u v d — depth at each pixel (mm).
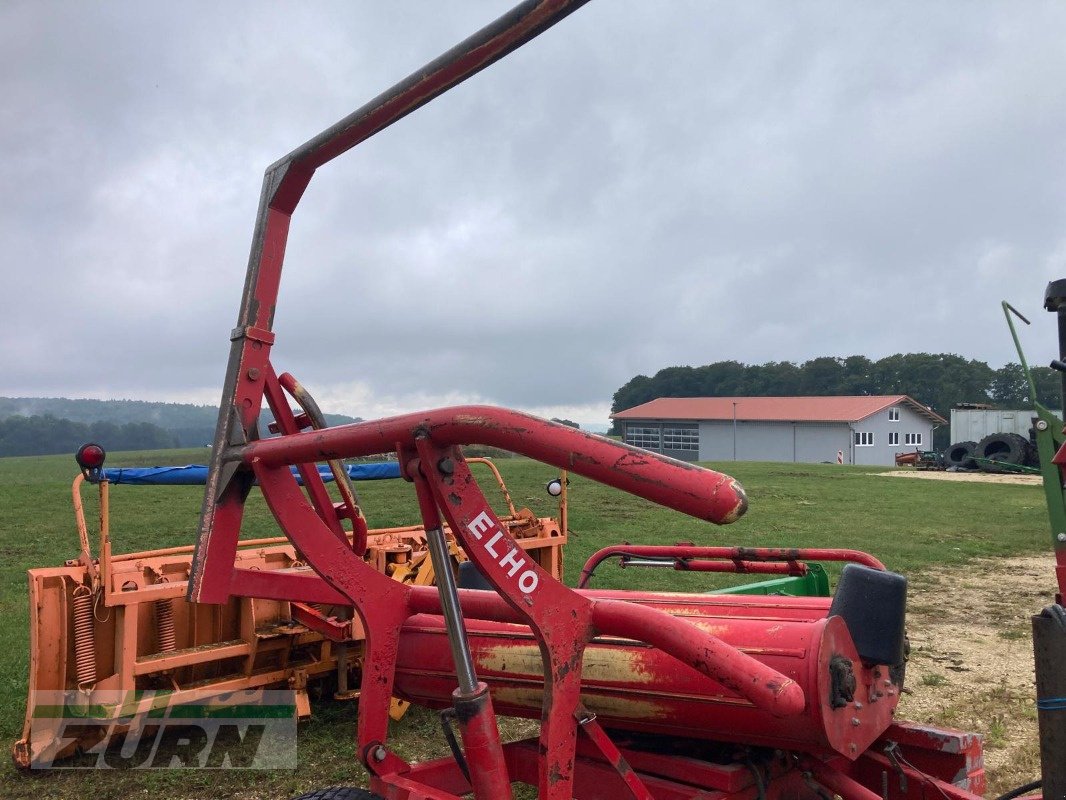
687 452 76250
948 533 16812
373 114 2498
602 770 3051
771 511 20797
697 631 2332
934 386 110375
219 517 2760
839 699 2611
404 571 5535
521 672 3033
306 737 5473
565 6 1996
